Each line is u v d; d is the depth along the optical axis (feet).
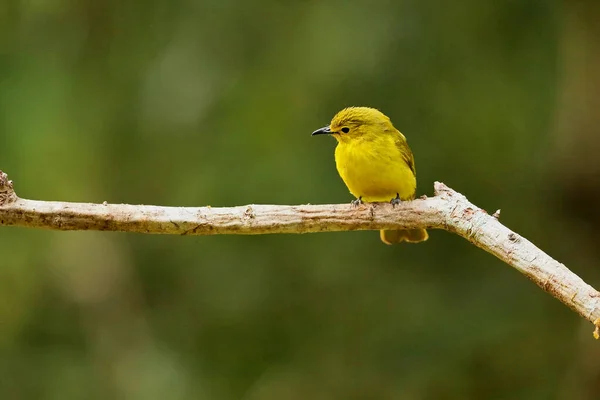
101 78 46.06
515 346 45.85
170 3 46.98
